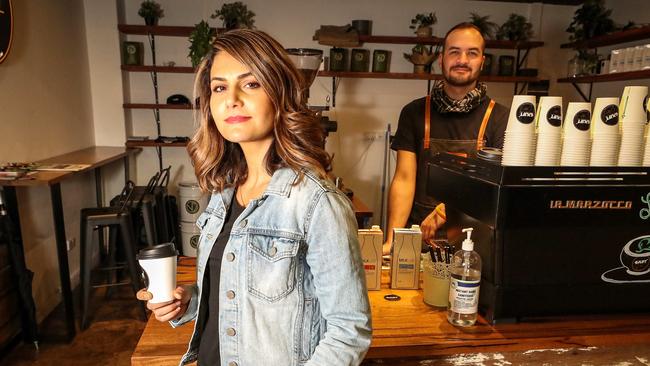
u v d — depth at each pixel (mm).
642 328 1131
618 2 4199
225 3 4301
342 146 4711
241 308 806
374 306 1245
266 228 797
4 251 2500
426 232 1563
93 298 3420
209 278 940
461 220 1268
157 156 4625
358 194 4824
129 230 3008
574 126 1057
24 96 3020
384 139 4734
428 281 1243
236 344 815
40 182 2449
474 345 1044
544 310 1124
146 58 4391
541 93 4340
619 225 1095
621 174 1071
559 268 1100
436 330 1105
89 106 4195
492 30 4605
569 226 1076
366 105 4660
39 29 3230
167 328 1132
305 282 789
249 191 895
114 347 2729
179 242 4352
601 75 3721
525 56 4508
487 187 1096
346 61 4305
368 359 1024
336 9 4438
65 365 2525
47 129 3365
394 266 1360
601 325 1141
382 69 4367
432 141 2133
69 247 3586
